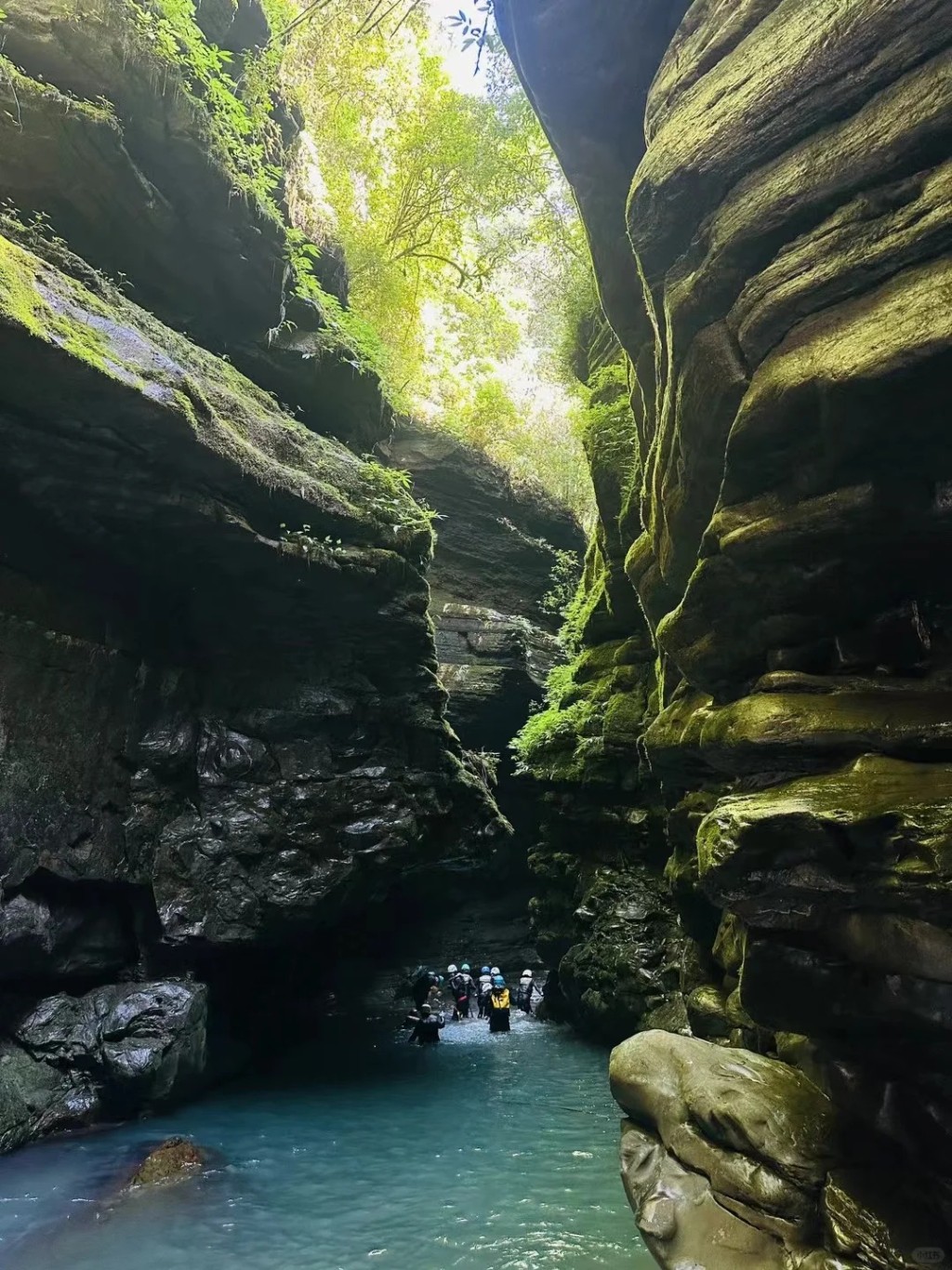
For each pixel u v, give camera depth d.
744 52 3.69
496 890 23.80
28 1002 9.93
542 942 16.80
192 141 10.12
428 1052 14.53
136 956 11.17
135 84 9.60
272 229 11.53
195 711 11.88
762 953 3.97
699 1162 5.02
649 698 14.41
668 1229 4.76
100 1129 9.63
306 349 12.70
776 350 3.58
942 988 3.34
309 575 11.24
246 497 10.20
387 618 12.41
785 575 4.18
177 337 10.55
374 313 18.58
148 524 9.82
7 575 9.45
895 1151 4.21
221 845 11.60
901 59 3.04
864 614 4.23
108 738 10.81
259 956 14.27
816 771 4.15
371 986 20.72
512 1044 15.03
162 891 11.14
